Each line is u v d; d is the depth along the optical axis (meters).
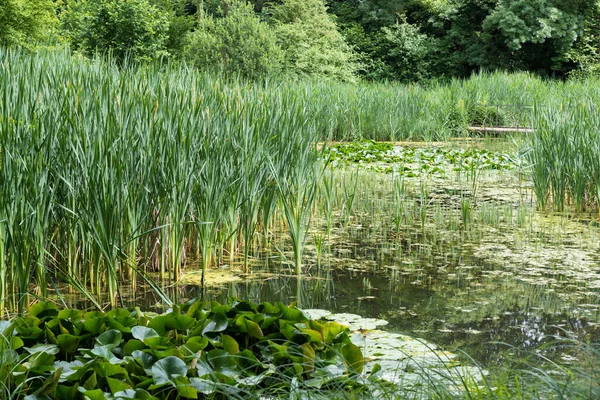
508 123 17.45
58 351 3.04
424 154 12.41
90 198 4.50
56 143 4.59
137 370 2.89
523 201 8.74
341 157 11.67
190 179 5.10
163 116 5.04
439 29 32.19
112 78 5.29
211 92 5.84
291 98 6.91
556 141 8.05
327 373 3.00
